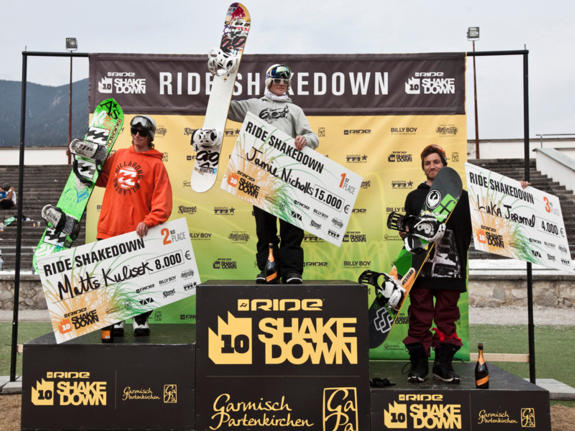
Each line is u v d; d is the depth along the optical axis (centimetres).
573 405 354
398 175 419
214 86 336
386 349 403
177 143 421
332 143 421
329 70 423
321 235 326
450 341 301
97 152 326
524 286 771
